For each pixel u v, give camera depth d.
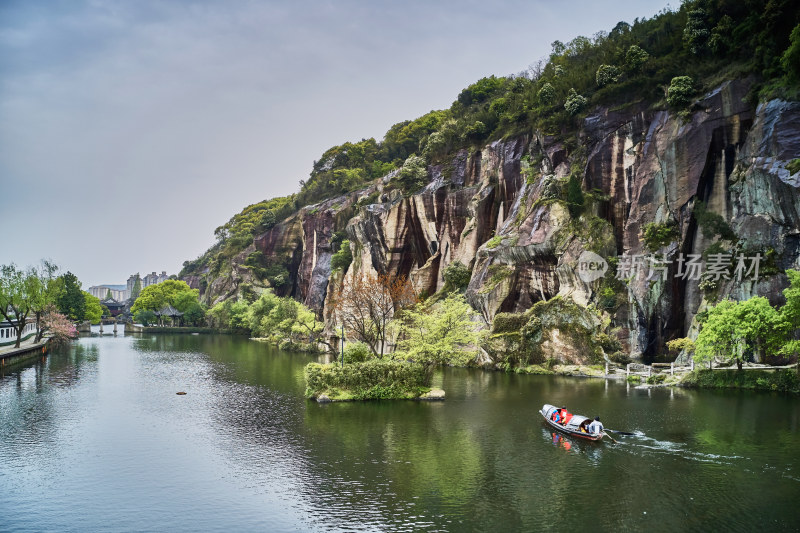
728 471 34.72
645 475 34.25
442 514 28.95
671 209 78.12
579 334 77.56
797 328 57.59
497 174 108.56
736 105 74.88
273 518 28.75
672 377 65.38
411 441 42.25
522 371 79.25
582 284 82.75
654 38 101.44
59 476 35.44
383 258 123.88
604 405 53.47
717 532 26.72
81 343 143.75
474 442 41.84
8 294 101.94
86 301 199.50
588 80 101.81
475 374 78.44
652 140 82.31
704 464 36.12
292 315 137.25
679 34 95.38
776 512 28.78
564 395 59.91
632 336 77.38
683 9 99.31
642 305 76.44
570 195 87.69
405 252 122.56
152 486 33.53
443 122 153.12
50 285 123.62
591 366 75.50
